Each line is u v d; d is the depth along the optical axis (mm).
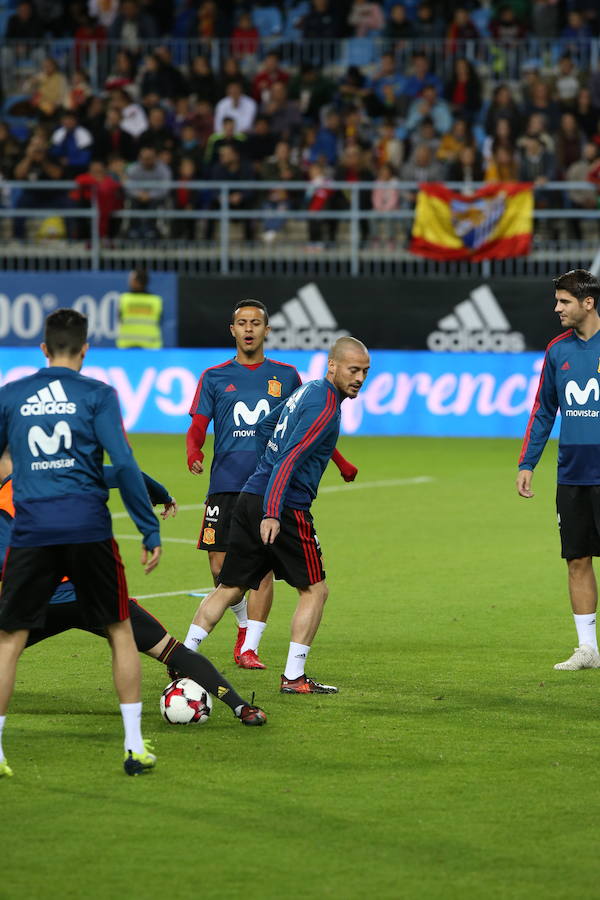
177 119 85938
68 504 20125
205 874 16672
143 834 18078
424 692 25969
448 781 20359
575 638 30984
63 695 25672
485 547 43469
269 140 82125
